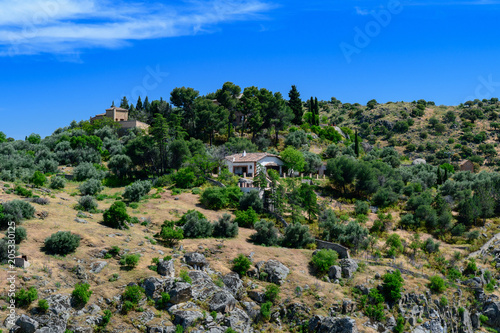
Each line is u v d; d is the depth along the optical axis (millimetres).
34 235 51156
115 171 97312
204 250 57094
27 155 98562
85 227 56406
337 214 79688
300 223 68500
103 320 42031
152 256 52688
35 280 43156
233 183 87688
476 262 69625
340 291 53469
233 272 53438
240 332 45781
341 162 92688
